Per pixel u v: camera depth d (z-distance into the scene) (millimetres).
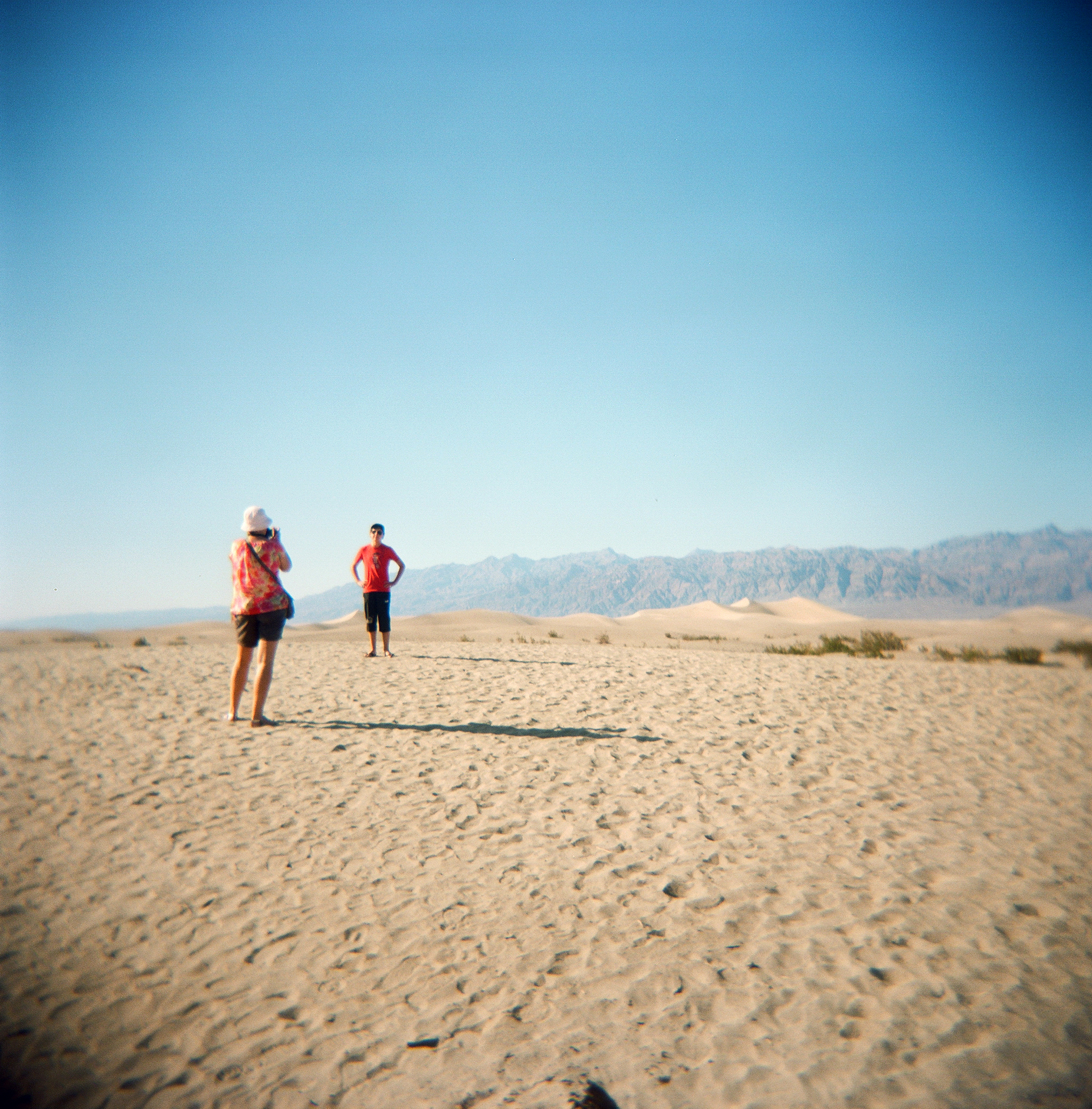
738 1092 2721
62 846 4941
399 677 12078
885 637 24562
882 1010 3209
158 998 3332
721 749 7488
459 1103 2666
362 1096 2719
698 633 42969
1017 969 3523
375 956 3664
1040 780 6684
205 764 6781
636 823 5430
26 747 7387
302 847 4945
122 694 10438
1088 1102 2641
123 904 4172
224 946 3750
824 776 6668
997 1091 2699
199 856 4801
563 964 3592
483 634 33625
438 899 4234
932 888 4395
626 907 4152
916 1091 2707
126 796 5910
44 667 13406
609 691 10797
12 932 3852
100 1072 2844
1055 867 4715
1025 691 11594
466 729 8219
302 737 7801
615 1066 2871
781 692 11023
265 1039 3061
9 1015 3189
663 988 3393
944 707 10156
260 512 8359
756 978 3465
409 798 5898
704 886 4414
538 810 5668
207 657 15891
